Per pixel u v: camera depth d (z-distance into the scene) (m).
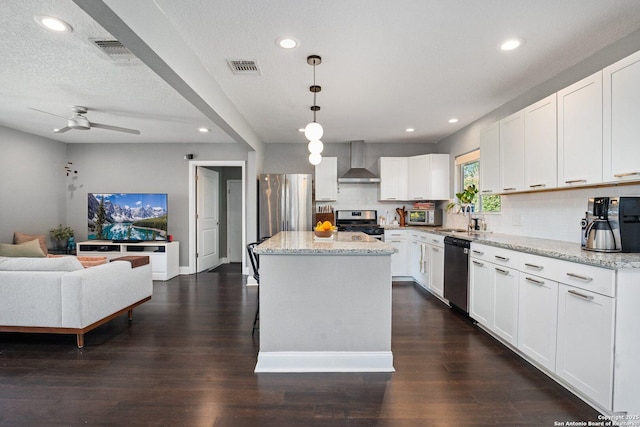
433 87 3.25
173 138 5.45
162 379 2.26
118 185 5.83
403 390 2.12
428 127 4.84
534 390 2.11
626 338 1.72
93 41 2.30
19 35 2.21
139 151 5.83
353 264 2.45
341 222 5.81
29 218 5.06
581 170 2.32
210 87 2.94
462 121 4.50
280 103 3.75
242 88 3.27
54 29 2.13
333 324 2.45
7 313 2.74
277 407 1.94
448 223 5.33
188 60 2.43
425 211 5.55
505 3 1.92
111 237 5.51
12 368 2.41
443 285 4.01
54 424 1.78
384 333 2.45
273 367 2.42
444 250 3.97
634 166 1.93
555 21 2.10
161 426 1.76
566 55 2.57
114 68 2.73
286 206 5.17
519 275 2.51
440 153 5.69
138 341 2.93
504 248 2.70
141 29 1.79
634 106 1.93
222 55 2.57
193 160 5.84
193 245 5.92
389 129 4.97
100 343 2.88
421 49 2.48
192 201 5.88
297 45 2.42
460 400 2.01
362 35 2.28
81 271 2.83
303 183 5.18
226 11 1.99
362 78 3.03
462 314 3.66
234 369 2.42
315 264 2.45
